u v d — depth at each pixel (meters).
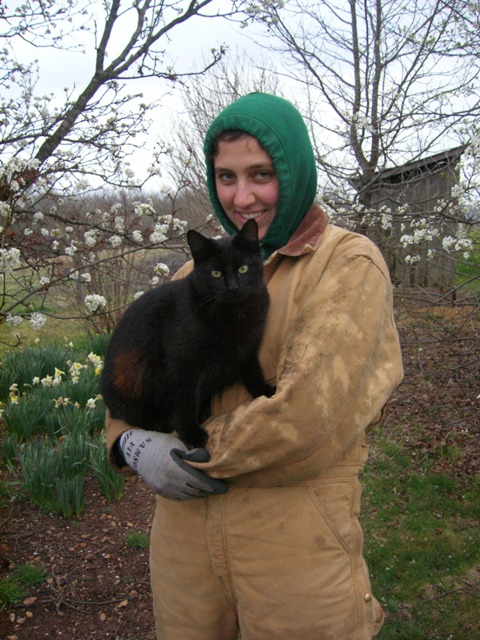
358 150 6.92
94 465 3.81
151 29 4.97
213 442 1.41
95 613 2.98
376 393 1.43
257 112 1.55
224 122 1.59
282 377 1.34
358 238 1.54
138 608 3.02
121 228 5.19
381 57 7.27
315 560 1.45
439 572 3.40
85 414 4.28
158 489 1.45
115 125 5.10
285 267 1.70
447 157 6.33
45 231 4.60
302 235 1.64
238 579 1.50
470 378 5.64
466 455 4.68
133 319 1.85
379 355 1.48
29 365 5.34
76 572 3.24
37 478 3.62
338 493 1.48
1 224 4.02
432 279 8.04
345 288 1.40
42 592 3.10
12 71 4.88
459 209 5.17
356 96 7.22
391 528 3.82
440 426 5.11
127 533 3.58
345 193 6.68
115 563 3.33
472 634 2.93
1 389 4.97
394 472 4.49
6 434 4.45
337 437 1.36
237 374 1.69
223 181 1.71
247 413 1.31
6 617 2.92
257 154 1.58
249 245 1.70
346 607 1.46
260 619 1.49
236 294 1.59
